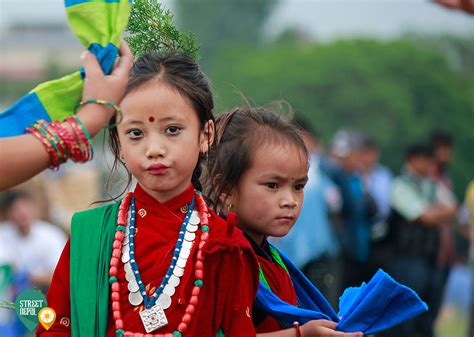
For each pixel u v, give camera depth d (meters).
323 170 14.63
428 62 51.62
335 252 14.25
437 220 14.62
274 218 6.18
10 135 4.38
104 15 4.50
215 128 5.95
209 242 5.41
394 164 48.91
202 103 5.50
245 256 5.55
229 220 5.37
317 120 48.88
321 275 12.55
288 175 6.19
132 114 5.35
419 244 14.65
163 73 5.41
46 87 4.43
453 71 53.72
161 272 5.39
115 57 4.51
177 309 5.35
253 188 6.19
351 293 6.37
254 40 69.94
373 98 49.12
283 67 50.84
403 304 5.93
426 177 14.99
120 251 5.43
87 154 4.42
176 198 5.53
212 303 5.44
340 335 5.82
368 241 14.66
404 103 49.41
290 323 5.97
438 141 16.41
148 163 5.33
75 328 5.39
